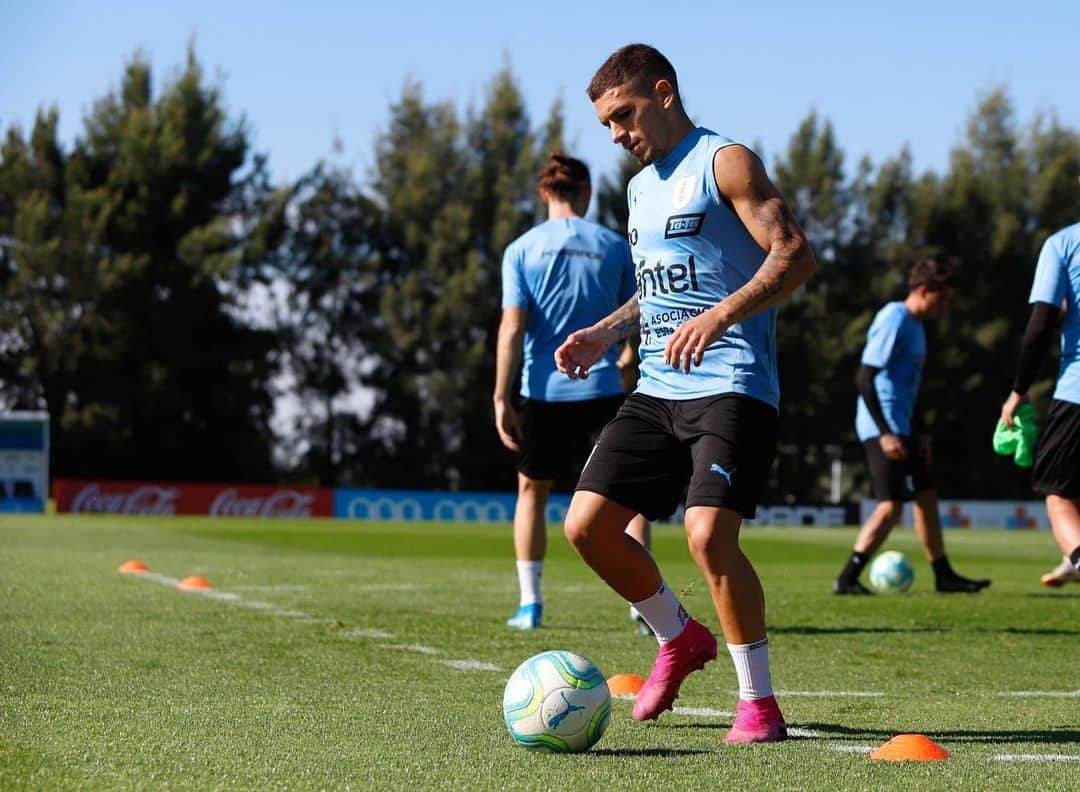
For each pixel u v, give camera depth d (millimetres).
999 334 54594
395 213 55938
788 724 4848
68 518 30984
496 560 16344
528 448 8109
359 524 34125
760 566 16875
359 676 5844
